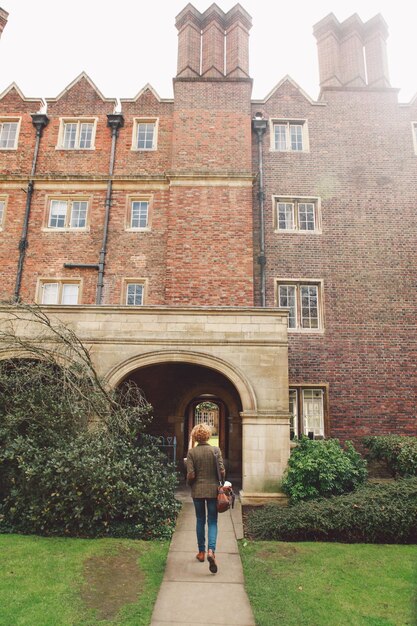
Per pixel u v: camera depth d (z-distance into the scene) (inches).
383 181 534.9
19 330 361.4
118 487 251.9
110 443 280.5
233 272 486.6
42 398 289.4
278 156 546.9
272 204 529.7
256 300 499.2
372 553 224.2
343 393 469.7
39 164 551.5
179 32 591.8
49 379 309.3
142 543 234.8
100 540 236.2
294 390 474.0
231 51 577.3
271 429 336.8
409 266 505.7
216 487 203.3
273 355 350.9
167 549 227.6
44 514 245.8
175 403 481.4
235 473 475.5
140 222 538.3
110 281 510.9
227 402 488.7
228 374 348.2
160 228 526.6
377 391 470.0
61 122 568.7
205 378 489.1
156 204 534.9
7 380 306.5
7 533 247.4
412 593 178.5
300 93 573.6
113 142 554.9
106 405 302.7
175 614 159.6
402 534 243.0
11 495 258.4
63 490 247.3
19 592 172.7
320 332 485.4
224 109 543.2
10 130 571.8
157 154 553.9
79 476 247.9
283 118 562.6
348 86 577.0
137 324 359.3
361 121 558.9
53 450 265.4
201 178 514.3
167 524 263.6
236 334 355.9
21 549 218.7
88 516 248.5
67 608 161.6
